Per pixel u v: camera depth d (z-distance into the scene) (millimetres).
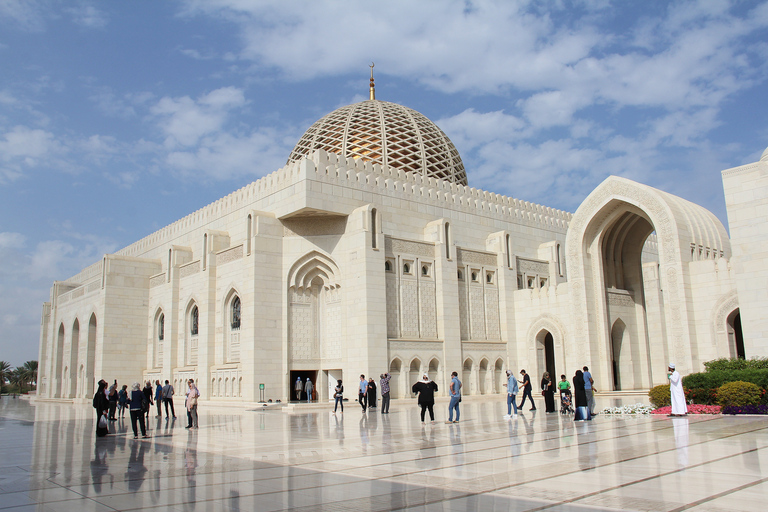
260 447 14492
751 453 11164
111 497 8609
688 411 20438
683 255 29672
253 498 8305
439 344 35219
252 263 33312
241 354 33531
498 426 18219
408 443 14398
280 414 26859
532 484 8766
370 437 16031
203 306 38094
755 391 19547
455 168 47188
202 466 11570
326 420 22547
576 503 7465
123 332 46000
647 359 36188
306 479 9781
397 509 7426
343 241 33969
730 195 26359
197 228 43531
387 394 25812
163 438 17547
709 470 9500
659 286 36188
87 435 19109
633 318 36688
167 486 9414
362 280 32375
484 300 38719
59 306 59906
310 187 32656
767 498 7488
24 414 32625
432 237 37094
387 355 32531
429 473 10047
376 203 35500
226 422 22891
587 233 34750
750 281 25516
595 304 34594
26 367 102438
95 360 47531
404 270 35094
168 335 41844
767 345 24859
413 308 34906
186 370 39625
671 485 8391
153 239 49781
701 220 32188
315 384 34625
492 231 41656
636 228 37344
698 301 29047
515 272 40312
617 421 18703
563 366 35969
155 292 46094
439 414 23953
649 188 31375
